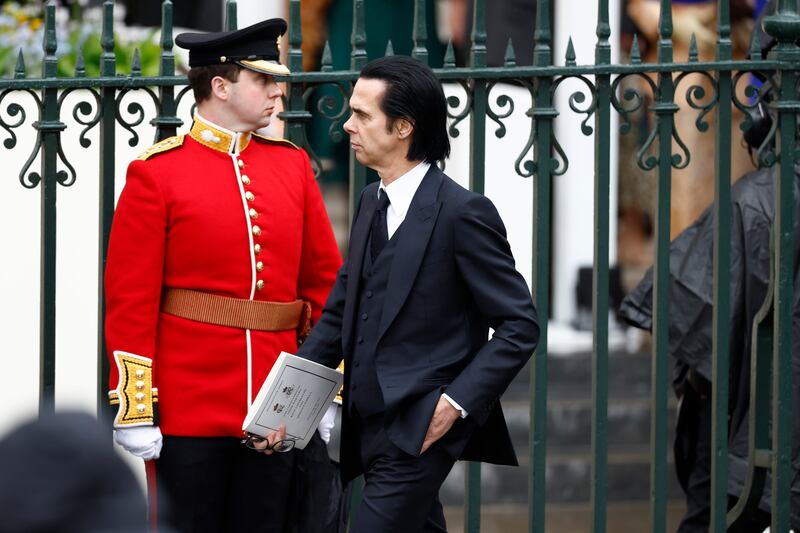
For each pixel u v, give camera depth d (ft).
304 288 46.26
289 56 47.11
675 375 56.44
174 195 42.55
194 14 79.05
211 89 43.55
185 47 43.65
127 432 41.78
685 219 89.35
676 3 88.84
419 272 39.27
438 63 88.48
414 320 39.29
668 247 48.37
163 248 42.60
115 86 45.98
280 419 41.09
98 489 15.65
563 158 47.80
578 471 76.54
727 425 49.65
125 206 42.29
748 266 51.67
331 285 46.03
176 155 43.32
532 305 39.40
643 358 86.48
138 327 41.98
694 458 56.34
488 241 39.09
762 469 49.73
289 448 42.09
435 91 39.58
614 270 93.86
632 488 78.02
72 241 61.77
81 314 61.82
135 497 15.85
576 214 89.30
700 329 52.85
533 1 81.76
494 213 39.42
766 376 49.75
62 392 61.46
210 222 42.86
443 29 88.02
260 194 43.96
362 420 40.81
